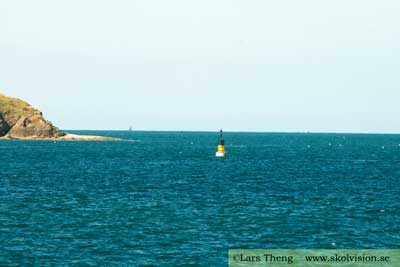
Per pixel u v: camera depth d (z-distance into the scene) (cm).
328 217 11919
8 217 11556
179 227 10706
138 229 10500
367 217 12025
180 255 8794
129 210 12500
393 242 9838
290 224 11144
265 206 13238
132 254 8819
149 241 9612
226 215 11975
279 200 14275
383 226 11106
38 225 10794
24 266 8206
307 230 10644
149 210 12519
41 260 8481
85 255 8744
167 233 10206
